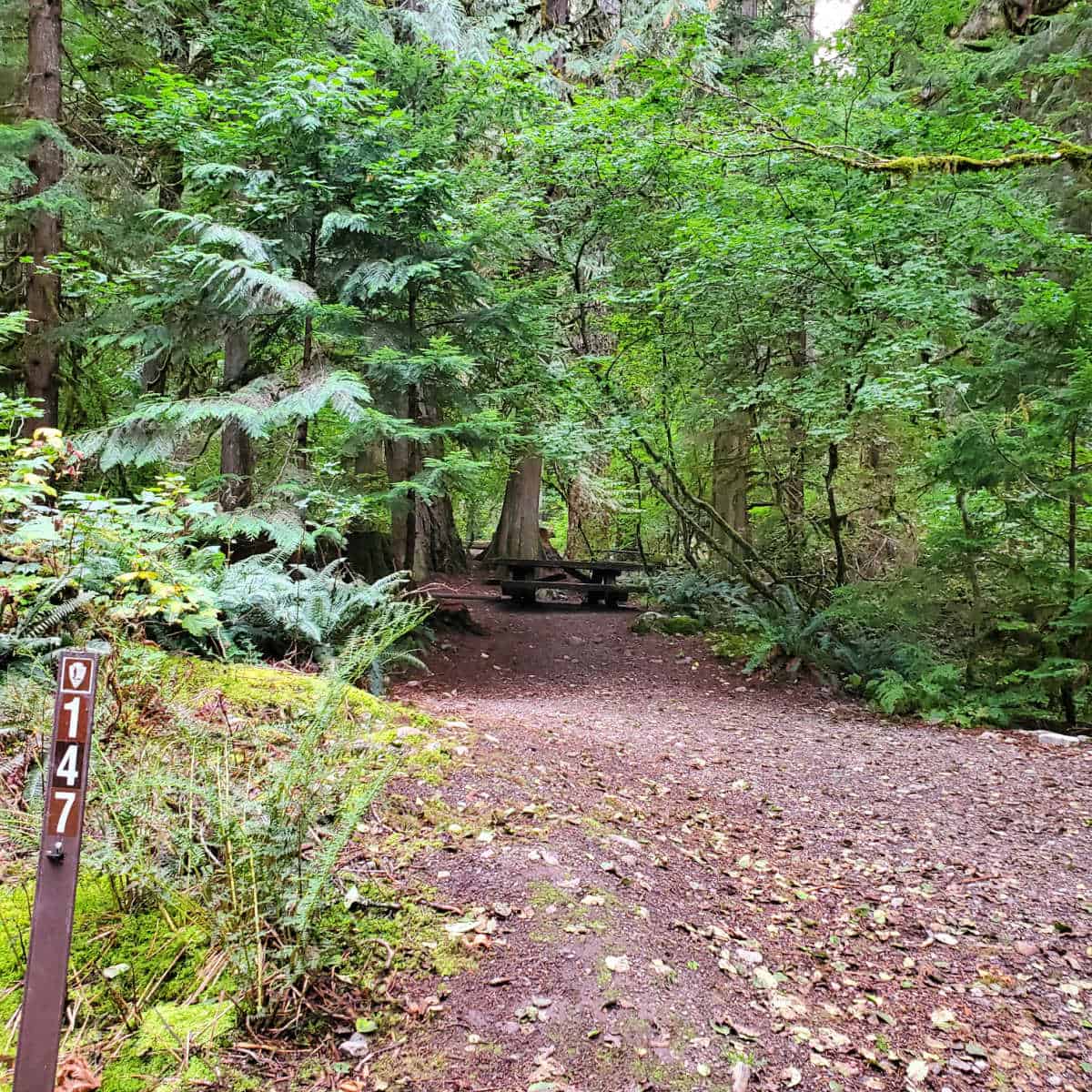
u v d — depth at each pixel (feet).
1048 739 22.94
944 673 26.30
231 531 20.63
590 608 40.09
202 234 22.20
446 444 32.40
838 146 24.18
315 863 8.23
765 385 28.94
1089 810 16.87
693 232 27.14
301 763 8.55
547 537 56.49
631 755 18.04
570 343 37.47
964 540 27.07
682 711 24.89
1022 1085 8.50
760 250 26.16
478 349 28.35
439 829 11.07
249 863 7.69
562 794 13.93
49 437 13.21
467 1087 6.92
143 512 16.25
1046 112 35.45
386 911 8.90
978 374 26.55
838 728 23.76
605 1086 7.27
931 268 24.86
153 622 14.92
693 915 10.95
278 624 18.39
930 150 26.00
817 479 37.09
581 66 40.57
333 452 31.09
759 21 45.52
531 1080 7.13
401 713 15.57
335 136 24.36
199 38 28.99
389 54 27.66
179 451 32.76
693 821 14.75
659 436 34.78
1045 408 25.31
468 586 44.98
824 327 28.76
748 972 9.85
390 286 24.45
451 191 26.99
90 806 8.30
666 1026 8.23
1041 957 11.15
